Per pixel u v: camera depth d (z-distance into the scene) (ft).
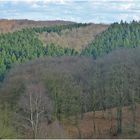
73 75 405.39
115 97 359.87
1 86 435.94
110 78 370.12
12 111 283.18
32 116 260.42
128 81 362.33
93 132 330.95
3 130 155.02
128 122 347.36
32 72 418.10
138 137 303.48
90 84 383.65
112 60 416.67
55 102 346.13
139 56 411.75
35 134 199.00
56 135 204.33
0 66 618.85
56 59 517.55
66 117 358.64
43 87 342.64
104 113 374.84
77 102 364.99
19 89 360.48
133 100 355.97
